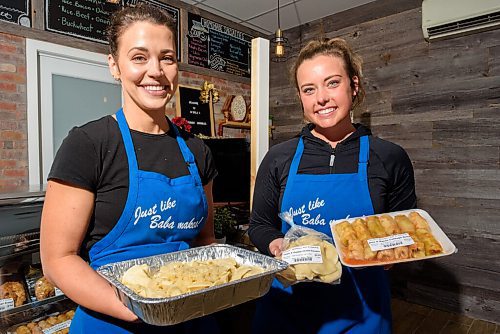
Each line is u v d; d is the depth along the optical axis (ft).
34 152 8.08
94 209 2.77
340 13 11.37
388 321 3.82
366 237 3.17
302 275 2.97
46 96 8.38
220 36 11.95
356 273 3.65
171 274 2.50
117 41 2.83
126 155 2.86
